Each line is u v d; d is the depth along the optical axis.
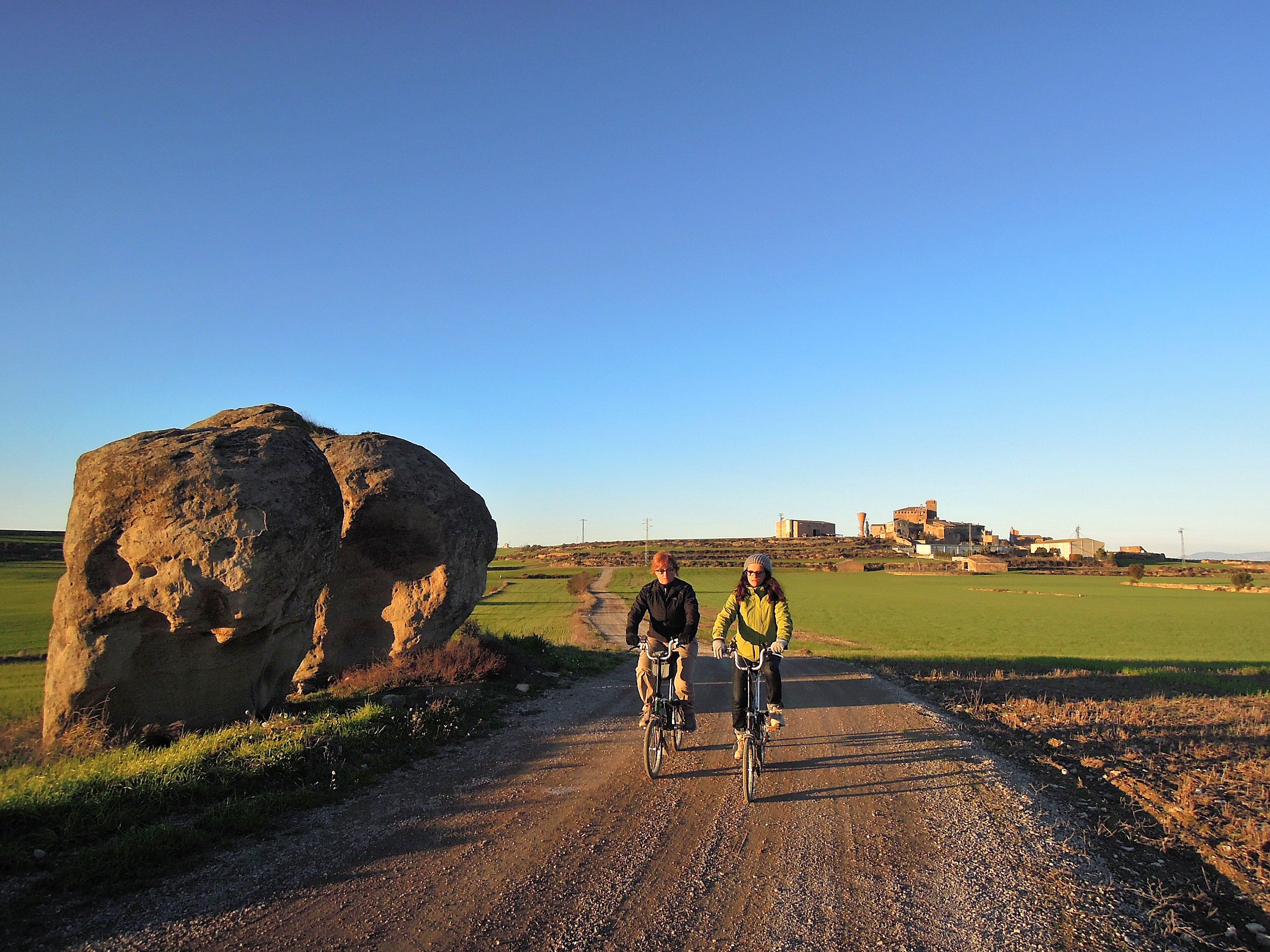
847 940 3.82
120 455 7.66
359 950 3.57
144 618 7.48
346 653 12.29
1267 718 10.59
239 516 7.60
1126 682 14.80
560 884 4.39
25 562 82.94
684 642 6.70
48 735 7.31
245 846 4.83
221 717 8.28
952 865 4.86
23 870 4.25
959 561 130.88
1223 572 122.38
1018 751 8.43
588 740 8.19
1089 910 4.28
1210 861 5.11
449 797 6.03
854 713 10.29
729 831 5.38
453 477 13.59
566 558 137.25
